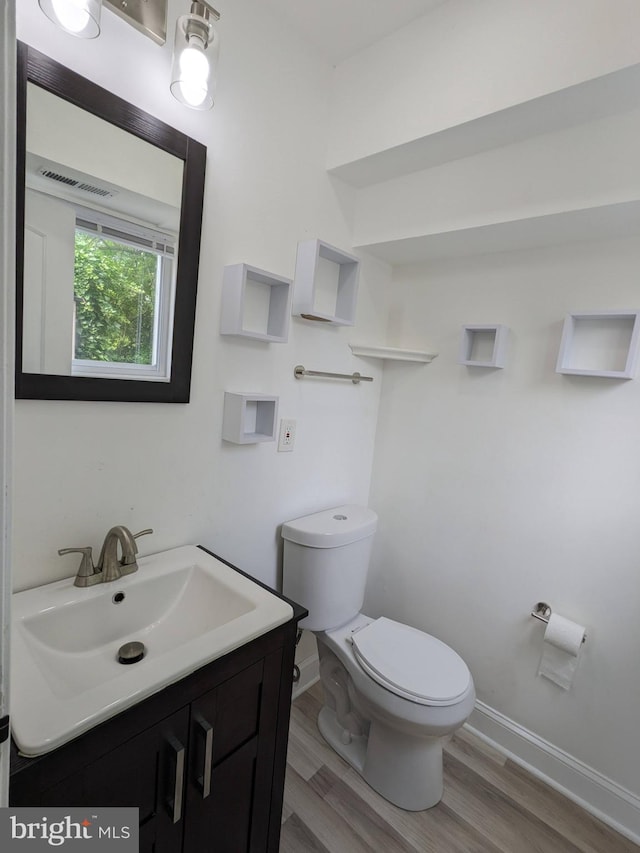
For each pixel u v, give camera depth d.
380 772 1.43
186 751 0.82
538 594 1.58
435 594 1.86
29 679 0.74
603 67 0.98
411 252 1.72
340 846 1.26
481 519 1.71
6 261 0.38
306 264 1.45
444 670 1.39
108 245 1.02
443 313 1.79
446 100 1.23
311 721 1.73
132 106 1.00
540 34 1.06
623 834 1.37
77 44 0.90
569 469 1.49
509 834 1.34
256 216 1.33
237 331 1.25
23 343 0.92
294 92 1.38
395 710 1.29
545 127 1.21
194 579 1.17
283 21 1.30
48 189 0.91
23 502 0.97
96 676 0.93
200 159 1.14
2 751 0.44
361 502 2.03
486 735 1.70
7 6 0.35
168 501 1.25
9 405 0.40
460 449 1.76
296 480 1.67
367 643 1.48
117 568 1.05
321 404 1.71
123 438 1.12
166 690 0.76
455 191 1.43
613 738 1.42
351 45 1.40
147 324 1.11
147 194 1.06
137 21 0.94
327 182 1.55
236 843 0.99
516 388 1.60
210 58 0.96
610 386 1.39
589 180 1.17
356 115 1.44
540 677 1.58
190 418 1.26
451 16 1.21
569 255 1.47
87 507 1.08
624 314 1.30
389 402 1.98
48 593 0.98
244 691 0.92
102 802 0.70
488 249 1.61
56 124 0.90
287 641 1.00
